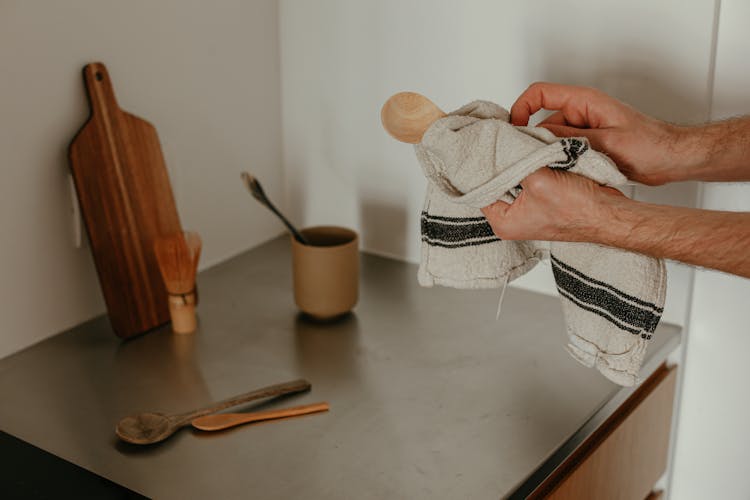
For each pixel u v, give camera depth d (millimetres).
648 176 864
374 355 1027
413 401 922
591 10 1044
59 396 938
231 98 1257
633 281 742
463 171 724
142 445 844
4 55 941
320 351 1037
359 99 1264
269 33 1299
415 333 1086
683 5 986
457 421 883
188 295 1074
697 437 1163
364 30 1224
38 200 1017
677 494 1211
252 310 1152
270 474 794
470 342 1062
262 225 1377
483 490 770
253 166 1328
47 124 1005
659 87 1030
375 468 803
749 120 848
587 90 827
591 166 706
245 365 1005
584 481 892
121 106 1086
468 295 1202
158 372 990
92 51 1035
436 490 770
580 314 790
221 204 1282
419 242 1286
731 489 1159
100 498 766
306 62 1301
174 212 1124
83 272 1094
